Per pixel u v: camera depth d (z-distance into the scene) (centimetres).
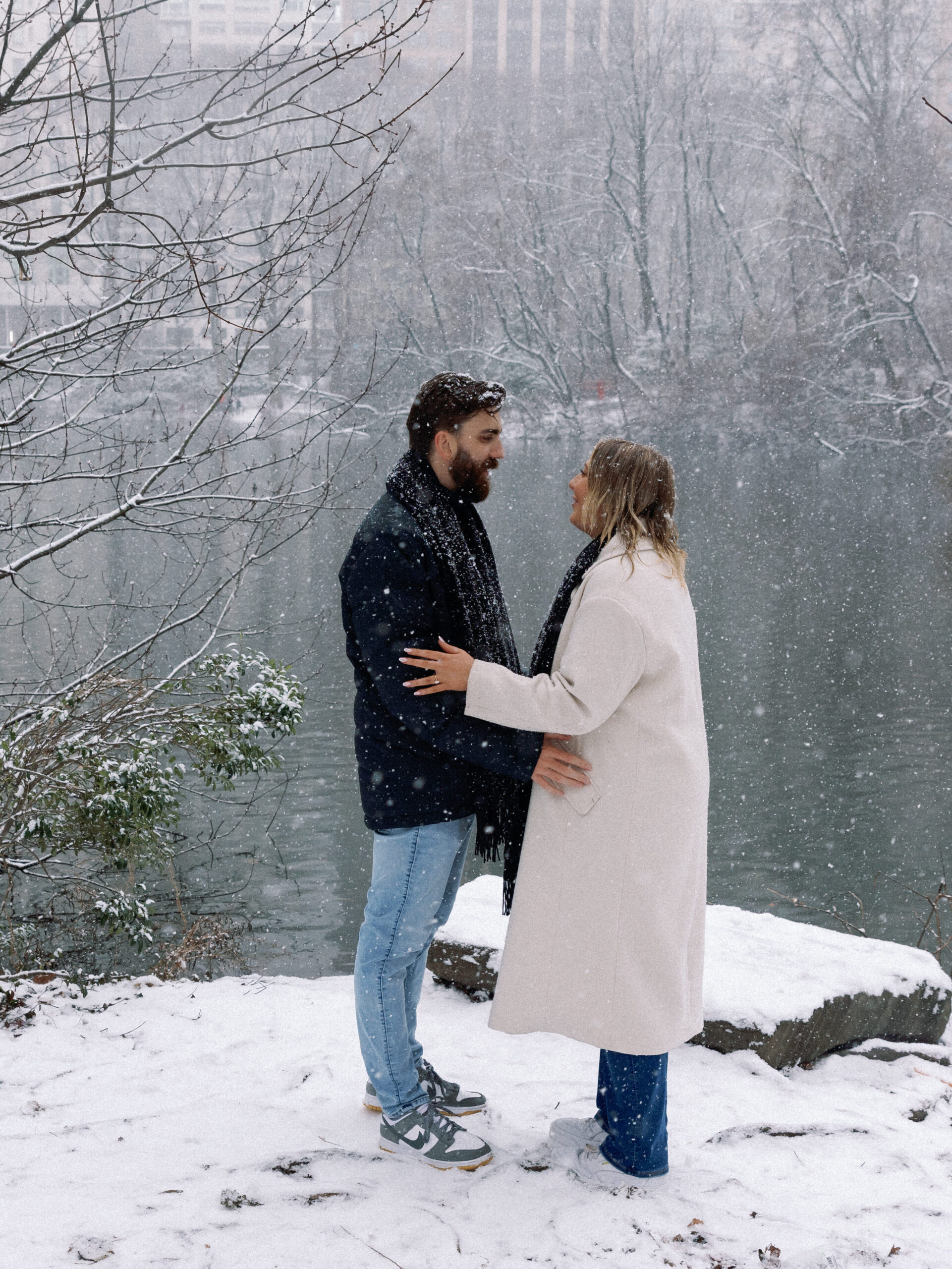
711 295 5384
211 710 716
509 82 6022
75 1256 205
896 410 4128
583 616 227
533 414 5034
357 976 245
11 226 460
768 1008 322
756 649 1611
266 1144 253
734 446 4650
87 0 416
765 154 5019
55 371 557
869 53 4766
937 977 366
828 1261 205
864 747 1168
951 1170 257
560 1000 233
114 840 662
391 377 4294
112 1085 294
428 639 230
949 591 1989
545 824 236
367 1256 208
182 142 450
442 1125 246
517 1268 207
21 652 1443
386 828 237
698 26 5481
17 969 624
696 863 241
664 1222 224
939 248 4525
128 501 587
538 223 5153
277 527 662
